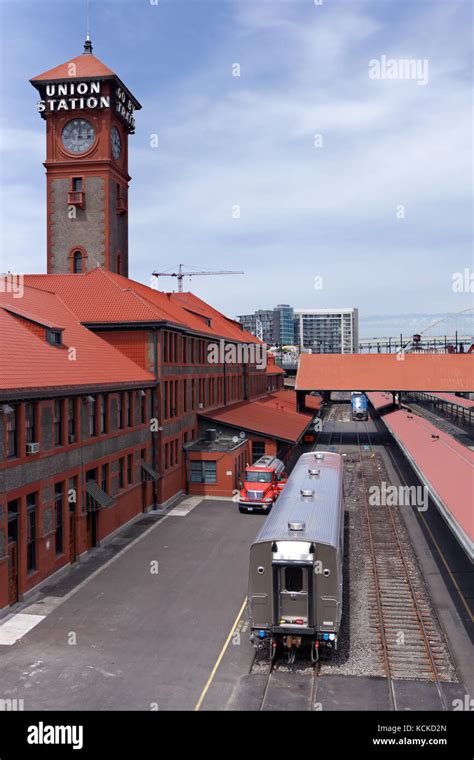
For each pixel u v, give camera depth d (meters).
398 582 22.52
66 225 40.59
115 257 41.50
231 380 55.75
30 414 21.06
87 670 15.92
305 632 15.89
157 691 14.91
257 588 16.23
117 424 28.67
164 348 34.94
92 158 39.97
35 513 21.31
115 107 40.53
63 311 33.19
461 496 22.06
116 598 20.77
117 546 26.66
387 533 29.03
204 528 29.58
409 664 16.31
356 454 52.25
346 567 24.30
